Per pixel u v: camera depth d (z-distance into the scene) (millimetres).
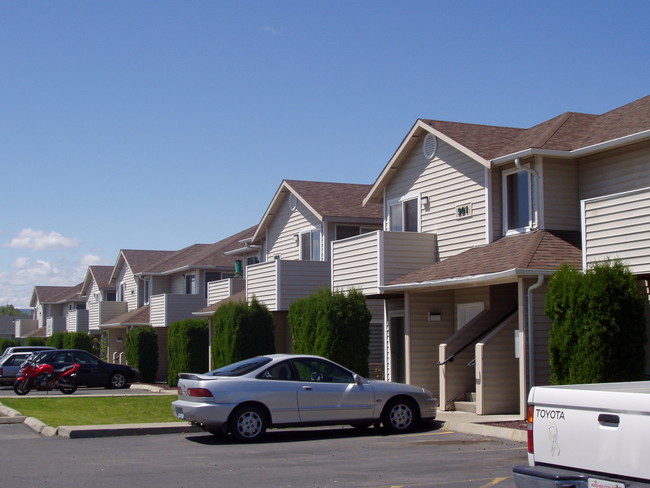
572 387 7699
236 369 15539
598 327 14164
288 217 31234
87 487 10414
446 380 19047
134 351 40375
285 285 27094
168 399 24516
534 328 16719
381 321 26922
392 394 15859
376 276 21375
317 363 15734
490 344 17688
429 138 22484
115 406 22516
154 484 10594
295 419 15117
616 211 15422
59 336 54562
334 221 27891
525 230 19219
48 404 22516
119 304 51719
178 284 46562
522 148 19234
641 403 6605
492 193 20047
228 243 45875
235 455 13211
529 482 7375
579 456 7172
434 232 22016
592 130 19469
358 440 14961
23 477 11148
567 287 14750
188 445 14547
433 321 20922
